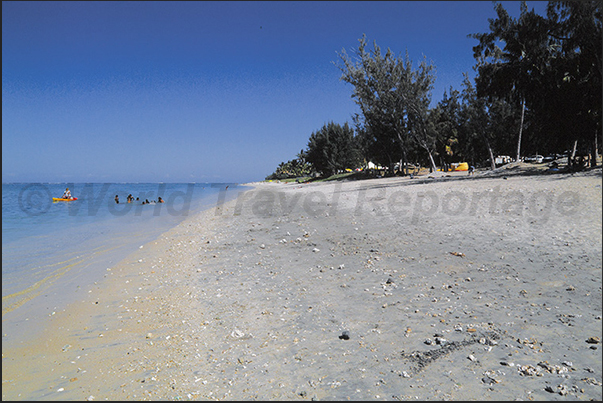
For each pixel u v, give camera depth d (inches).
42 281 411.8
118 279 415.5
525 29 1245.1
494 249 400.8
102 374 209.2
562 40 1204.5
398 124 2272.4
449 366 193.5
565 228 444.8
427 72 2121.1
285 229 647.8
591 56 1088.2
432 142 2294.5
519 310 255.1
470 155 3048.7
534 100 1302.9
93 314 310.8
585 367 183.0
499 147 2849.4
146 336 260.7
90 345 250.4
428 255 406.0
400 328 242.4
